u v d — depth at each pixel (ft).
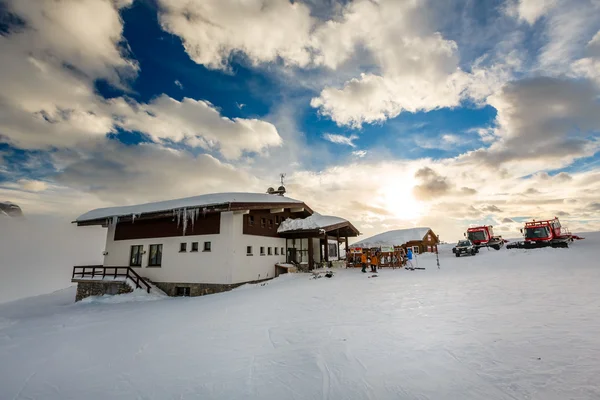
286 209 74.08
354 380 14.40
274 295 39.65
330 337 20.66
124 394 14.94
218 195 64.34
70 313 42.57
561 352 15.29
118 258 68.18
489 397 12.00
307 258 76.84
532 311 22.99
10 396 15.81
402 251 72.08
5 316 46.50
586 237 114.52
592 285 31.55
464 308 25.54
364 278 49.85
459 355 15.96
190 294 57.41
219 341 21.72
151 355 20.06
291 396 13.43
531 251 72.02
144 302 50.34
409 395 12.70
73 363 19.89
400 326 21.76
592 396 11.43
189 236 60.03
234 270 55.26
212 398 13.78
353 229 83.87
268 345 20.11
